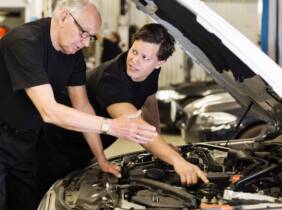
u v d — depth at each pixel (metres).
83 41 2.05
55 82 2.24
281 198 1.75
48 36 2.13
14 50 2.02
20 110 2.22
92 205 1.74
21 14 6.55
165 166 2.14
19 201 2.45
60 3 2.08
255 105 2.34
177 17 1.88
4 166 2.33
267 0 3.20
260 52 1.75
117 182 2.03
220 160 2.30
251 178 1.86
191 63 8.86
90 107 2.38
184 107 5.64
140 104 2.40
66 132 2.59
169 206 1.68
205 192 1.78
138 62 2.09
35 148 2.46
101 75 2.31
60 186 2.01
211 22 1.75
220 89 6.14
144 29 2.08
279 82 1.75
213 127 4.57
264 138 2.46
